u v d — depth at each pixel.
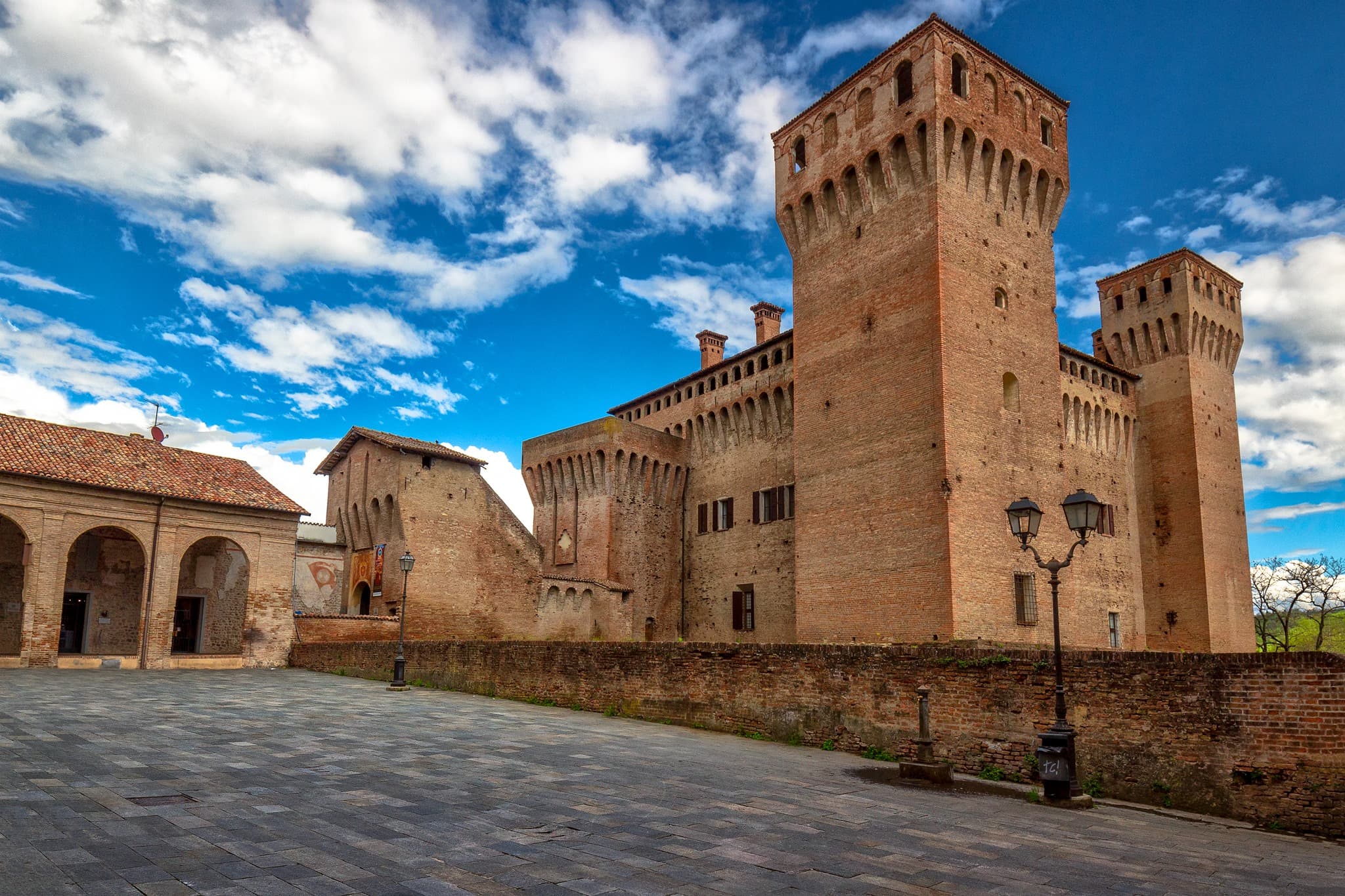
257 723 20.34
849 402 42.25
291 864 8.86
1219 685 14.84
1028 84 44.94
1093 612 49.88
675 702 23.81
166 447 44.84
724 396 57.47
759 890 8.70
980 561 37.25
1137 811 14.77
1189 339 56.22
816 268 45.66
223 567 49.94
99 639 44.69
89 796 11.55
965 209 40.66
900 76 42.53
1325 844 12.89
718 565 56.91
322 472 59.59
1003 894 9.02
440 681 32.25
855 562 40.44
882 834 11.63
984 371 39.66
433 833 10.48
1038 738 16.92
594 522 58.06
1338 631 72.75
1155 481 56.44
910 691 19.08
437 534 50.44
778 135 48.97
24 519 36.44
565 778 14.70
